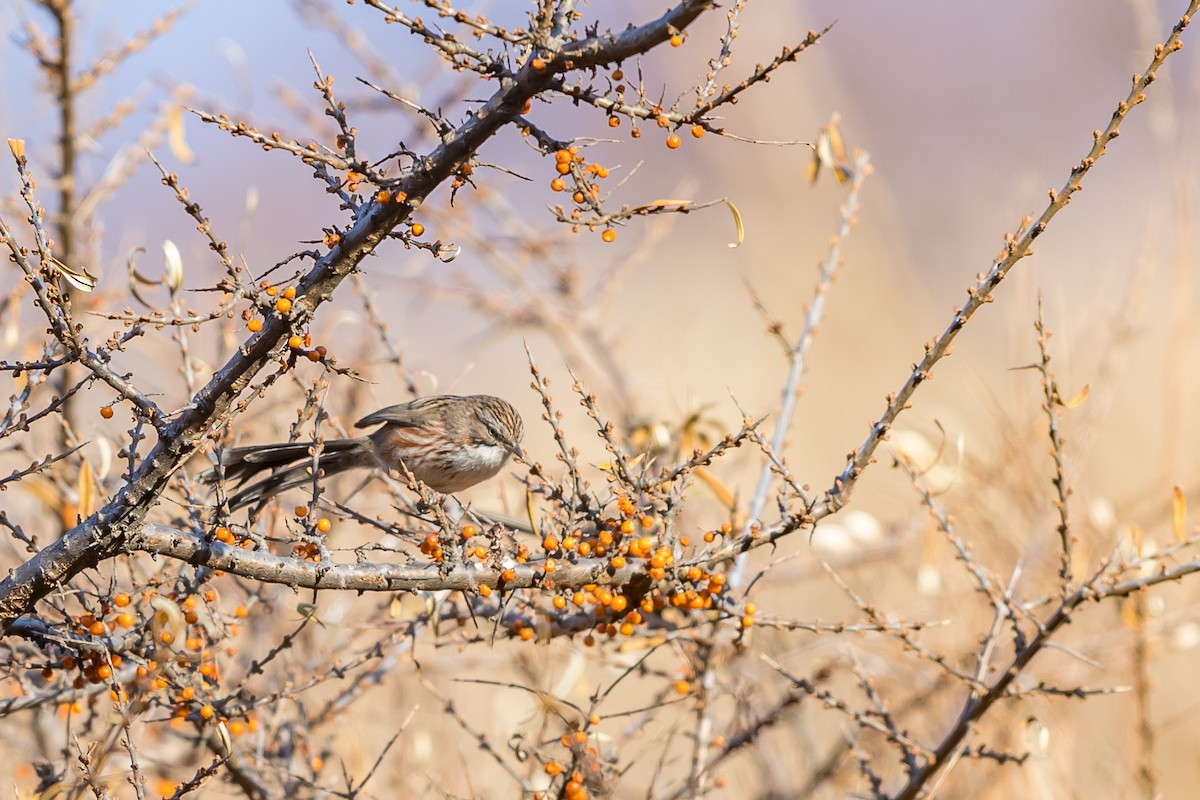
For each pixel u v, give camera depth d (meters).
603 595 6.55
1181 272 12.62
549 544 6.46
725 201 5.69
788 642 11.82
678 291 20.08
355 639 9.48
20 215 10.62
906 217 23.28
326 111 5.66
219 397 5.84
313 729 9.11
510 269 13.85
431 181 5.70
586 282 16.69
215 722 6.82
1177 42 6.02
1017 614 8.12
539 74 5.55
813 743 11.46
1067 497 7.80
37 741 9.95
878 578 11.98
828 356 18.58
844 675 12.45
